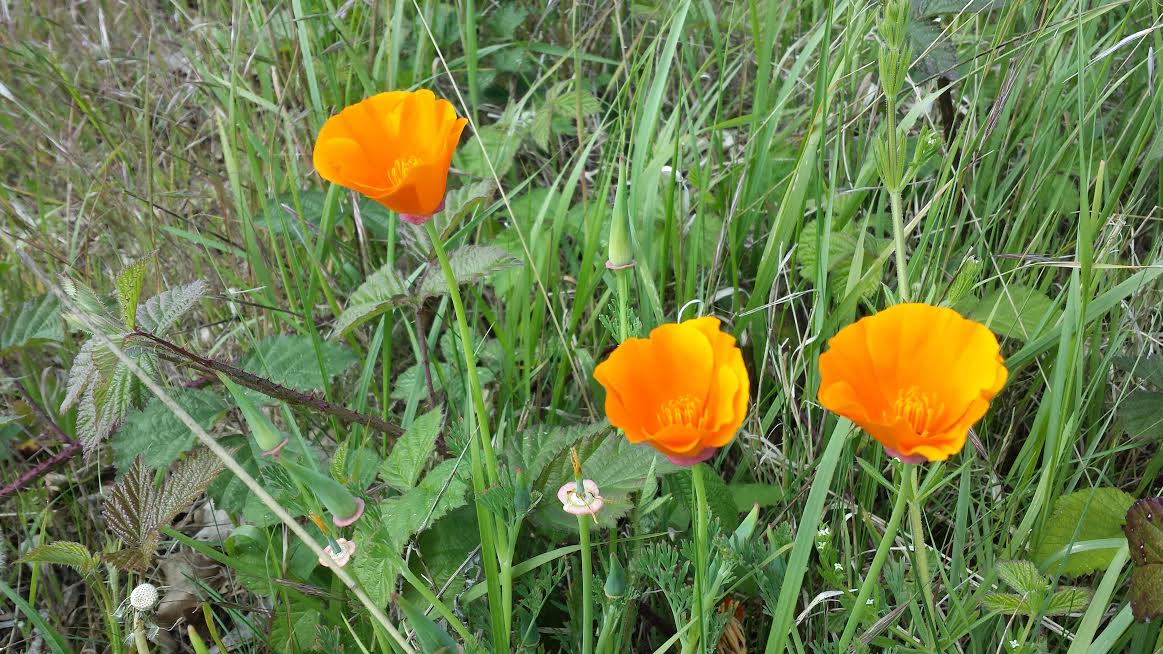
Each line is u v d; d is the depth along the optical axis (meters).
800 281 0.55
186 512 0.53
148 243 0.61
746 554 0.33
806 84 0.57
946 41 0.51
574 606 0.40
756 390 0.52
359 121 0.30
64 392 0.55
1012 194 0.54
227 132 0.61
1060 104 0.52
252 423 0.29
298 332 0.54
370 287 0.46
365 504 0.36
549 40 0.75
